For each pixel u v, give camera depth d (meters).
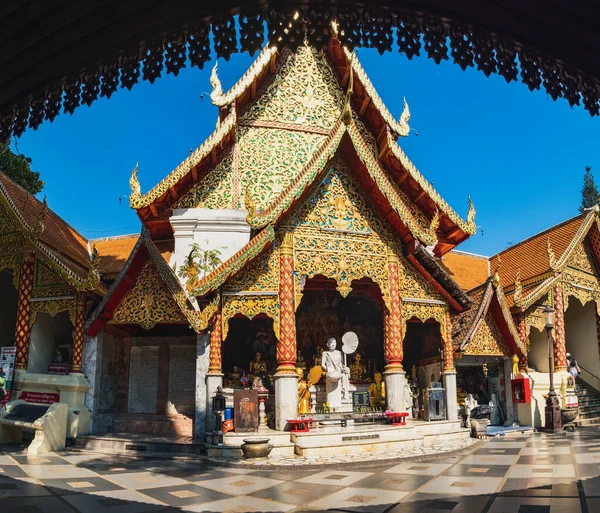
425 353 20.27
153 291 16.05
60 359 18.92
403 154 19.41
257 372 17.86
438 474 10.23
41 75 4.88
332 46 19.39
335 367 16.41
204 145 17.34
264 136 19.48
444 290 17.23
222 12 4.48
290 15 4.47
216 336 15.14
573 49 4.79
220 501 8.27
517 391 19.73
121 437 15.41
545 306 20.59
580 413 22.11
